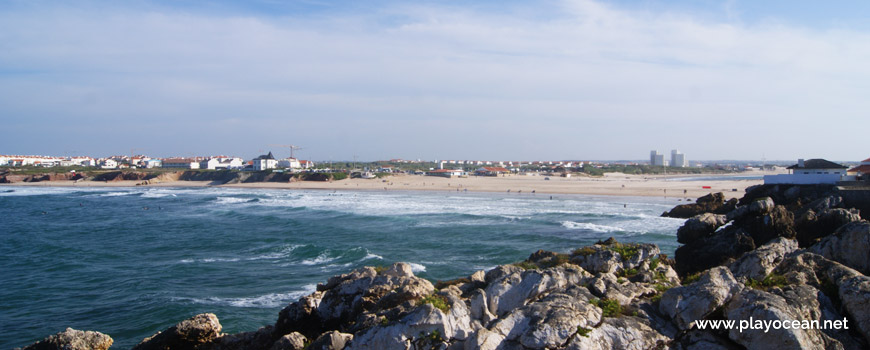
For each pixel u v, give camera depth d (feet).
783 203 144.56
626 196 383.24
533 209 291.99
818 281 57.52
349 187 527.40
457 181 586.45
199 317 67.05
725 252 101.30
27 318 105.40
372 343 48.80
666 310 51.67
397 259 152.25
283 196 424.87
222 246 179.22
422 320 47.85
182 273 139.54
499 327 47.91
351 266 145.38
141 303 113.09
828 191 131.64
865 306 49.70
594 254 76.38
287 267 145.59
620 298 54.70
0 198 415.23
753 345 45.85
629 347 47.14
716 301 49.14
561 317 46.85
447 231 205.67
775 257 70.44
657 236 183.42
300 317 66.28
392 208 305.53
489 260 150.30
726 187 439.22
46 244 186.60
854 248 70.69
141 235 207.31
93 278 136.15
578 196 391.04
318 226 224.74
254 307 108.78
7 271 145.48
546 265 81.35
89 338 62.85
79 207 337.11
